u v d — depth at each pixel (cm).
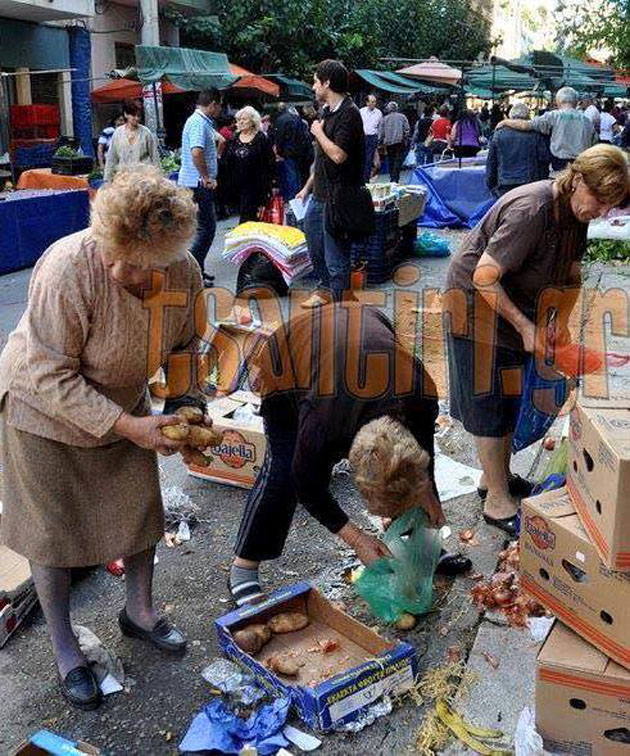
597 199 295
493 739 241
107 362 242
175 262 240
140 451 263
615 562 210
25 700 264
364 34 2497
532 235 306
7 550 315
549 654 227
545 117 881
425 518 287
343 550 342
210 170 727
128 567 281
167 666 278
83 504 257
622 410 235
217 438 249
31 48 1595
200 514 372
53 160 1248
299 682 259
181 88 1477
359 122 604
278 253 641
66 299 228
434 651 280
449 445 432
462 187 1097
